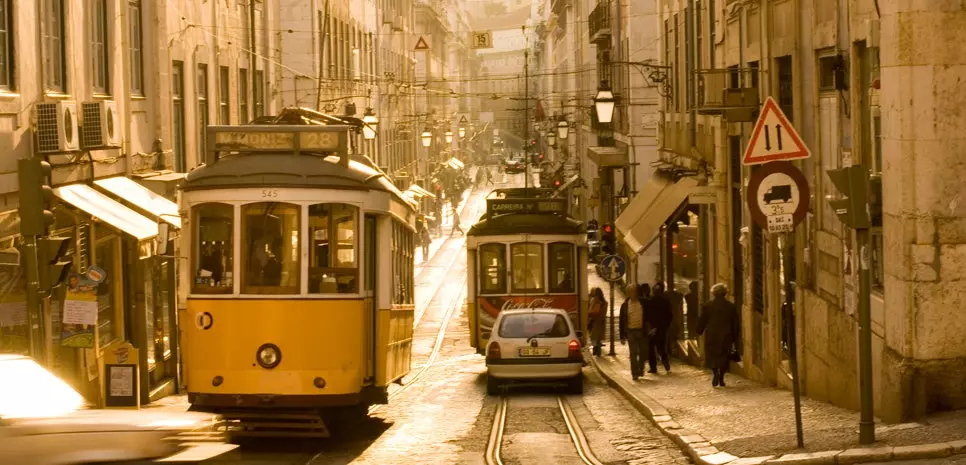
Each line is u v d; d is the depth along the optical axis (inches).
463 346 2242.9
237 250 901.2
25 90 1010.7
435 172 5876.0
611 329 1908.2
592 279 3294.8
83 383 1118.4
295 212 904.9
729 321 1286.9
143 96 1403.8
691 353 1728.6
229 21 1893.5
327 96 2888.8
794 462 689.6
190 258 910.4
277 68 2309.3
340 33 3196.4
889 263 788.6
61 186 1099.9
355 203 918.4
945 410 765.3
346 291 911.7
